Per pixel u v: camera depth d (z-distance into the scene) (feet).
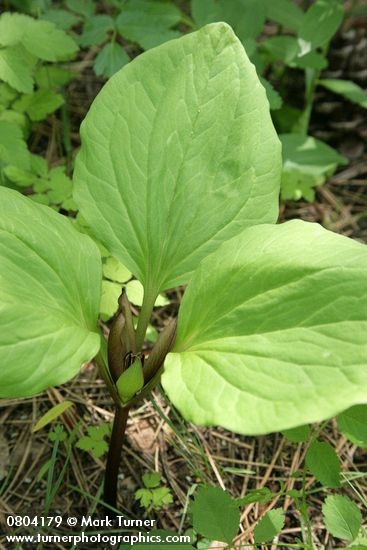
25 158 1.80
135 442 1.70
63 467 1.57
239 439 1.74
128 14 2.00
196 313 1.38
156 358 1.42
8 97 2.02
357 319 1.23
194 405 1.23
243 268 1.35
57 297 1.35
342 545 1.58
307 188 2.11
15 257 1.34
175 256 1.49
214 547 1.50
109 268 1.74
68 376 1.27
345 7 2.45
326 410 1.16
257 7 2.06
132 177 1.48
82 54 2.41
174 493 1.63
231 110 1.47
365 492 1.66
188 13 2.49
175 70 1.47
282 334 1.26
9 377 1.24
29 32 1.86
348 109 2.28
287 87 2.33
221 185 1.48
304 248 1.32
